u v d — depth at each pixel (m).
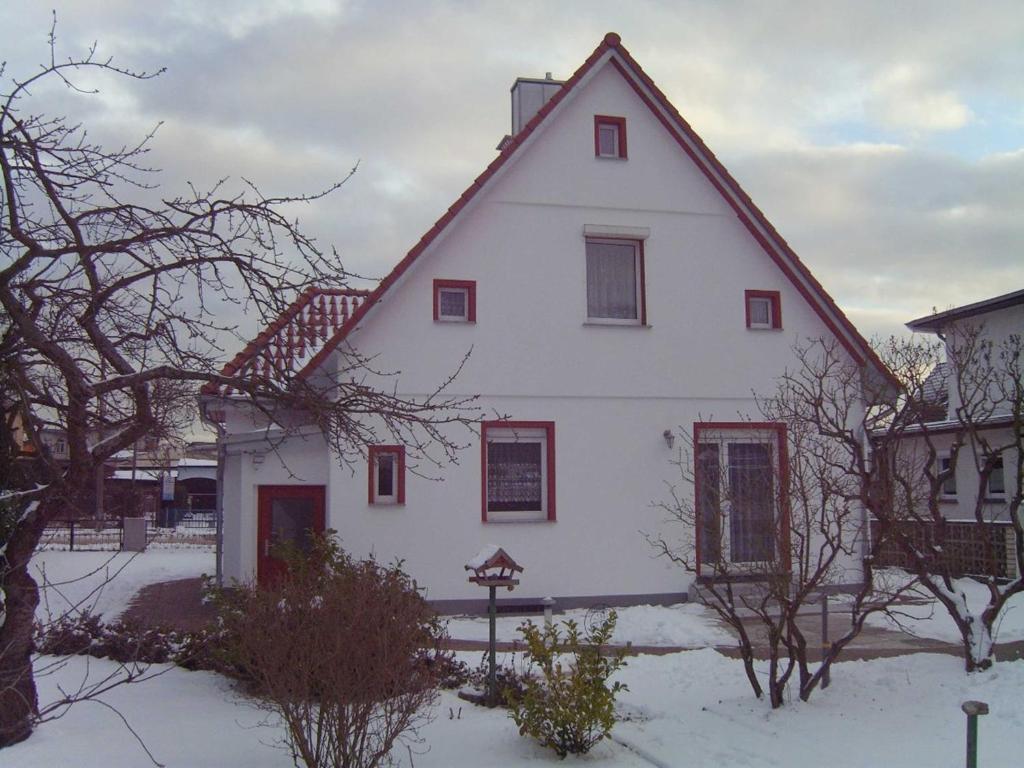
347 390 7.65
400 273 15.35
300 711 6.49
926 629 13.55
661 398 16.47
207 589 10.68
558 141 16.58
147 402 7.39
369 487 15.20
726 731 7.84
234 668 8.90
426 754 7.36
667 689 9.52
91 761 6.94
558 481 15.90
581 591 15.77
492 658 8.80
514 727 8.05
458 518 15.45
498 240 16.12
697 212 17.00
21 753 7.04
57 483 6.95
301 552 10.03
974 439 10.36
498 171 16.03
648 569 16.03
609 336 16.41
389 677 6.46
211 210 6.86
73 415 6.96
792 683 9.36
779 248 17.08
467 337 15.82
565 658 10.73
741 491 12.39
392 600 6.83
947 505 22.31
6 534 7.28
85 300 6.82
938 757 6.98
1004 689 8.42
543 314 16.17
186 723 7.98
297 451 16.02
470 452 15.61
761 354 16.97
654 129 16.97
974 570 18.86
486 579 8.86
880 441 10.38
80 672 9.51
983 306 21.66
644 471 16.23
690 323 16.75
